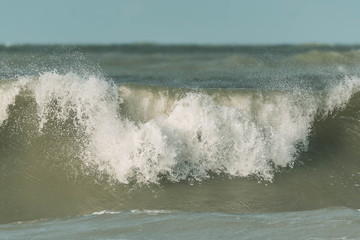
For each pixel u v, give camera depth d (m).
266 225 25.92
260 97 43.31
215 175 37.41
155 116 41.12
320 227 25.20
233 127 39.66
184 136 38.97
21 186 35.47
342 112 44.00
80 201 33.75
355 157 41.00
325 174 38.31
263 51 153.25
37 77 42.19
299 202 34.22
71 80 41.97
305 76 75.75
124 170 36.50
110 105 41.19
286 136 41.91
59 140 39.06
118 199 33.97
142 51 173.88
